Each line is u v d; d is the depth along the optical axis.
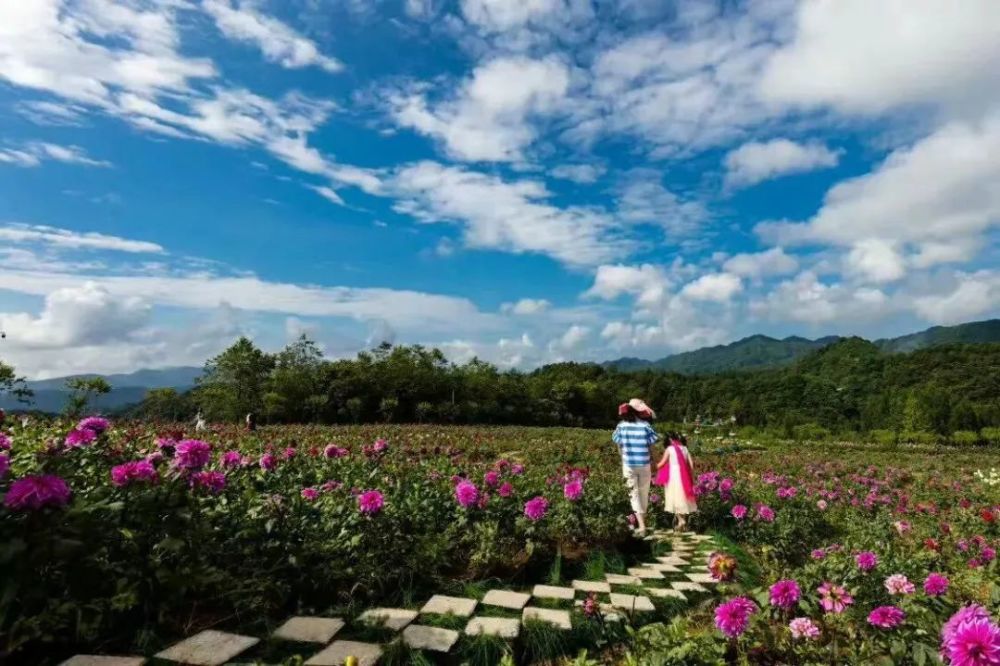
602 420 69.25
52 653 2.50
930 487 13.31
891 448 37.19
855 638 3.04
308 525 3.89
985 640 1.78
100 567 2.71
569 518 5.38
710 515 7.79
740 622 2.65
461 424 49.62
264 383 44.47
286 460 6.82
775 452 29.89
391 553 3.95
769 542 6.51
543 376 77.94
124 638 2.69
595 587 4.35
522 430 37.16
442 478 6.32
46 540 2.41
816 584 3.77
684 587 4.53
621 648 3.28
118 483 3.06
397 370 49.94
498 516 4.89
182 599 2.93
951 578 4.52
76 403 15.41
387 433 25.84
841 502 9.84
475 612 3.60
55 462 3.49
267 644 2.85
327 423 43.56
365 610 3.43
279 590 3.29
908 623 2.88
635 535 6.28
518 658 3.13
